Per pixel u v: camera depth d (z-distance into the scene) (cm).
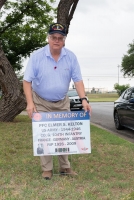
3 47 1759
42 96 447
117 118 1085
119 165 535
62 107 458
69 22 1107
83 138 447
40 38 1747
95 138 785
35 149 441
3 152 612
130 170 509
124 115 998
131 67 5216
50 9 1669
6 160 555
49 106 451
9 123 1051
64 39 418
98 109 2183
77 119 445
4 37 1748
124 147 681
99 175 475
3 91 1084
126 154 615
